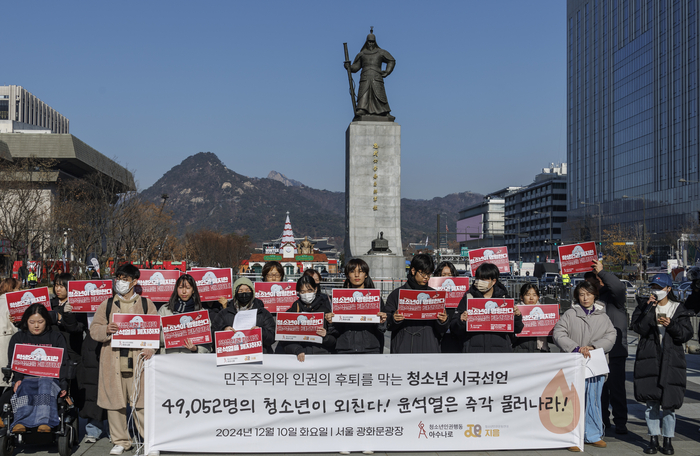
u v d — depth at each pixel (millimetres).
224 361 8500
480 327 9062
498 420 8781
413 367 8703
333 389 8641
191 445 8492
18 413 8156
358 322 8859
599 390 9125
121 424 8727
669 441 8703
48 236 54875
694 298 8664
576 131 129750
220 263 126438
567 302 25703
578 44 128500
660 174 98750
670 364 8586
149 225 66250
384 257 28859
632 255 84875
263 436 8578
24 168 54188
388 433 8672
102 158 76688
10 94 160375
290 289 10766
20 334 8719
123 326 8539
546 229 151625
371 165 30828
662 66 98750
